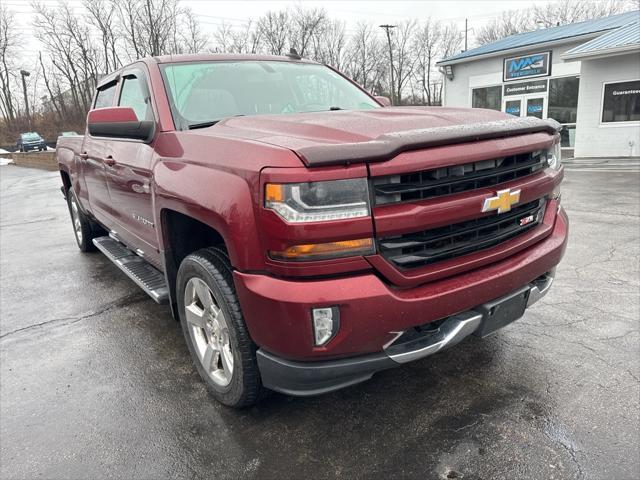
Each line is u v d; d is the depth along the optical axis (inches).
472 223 85.0
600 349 115.9
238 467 84.0
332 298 71.9
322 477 80.5
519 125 90.6
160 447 90.0
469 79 777.6
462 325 84.2
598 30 617.6
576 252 194.4
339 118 96.0
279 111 130.5
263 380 85.0
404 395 102.3
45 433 95.8
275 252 73.4
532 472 78.6
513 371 108.7
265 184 72.5
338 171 70.9
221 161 83.6
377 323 74.5
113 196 148.3
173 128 111.7
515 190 87.9
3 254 247.3
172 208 97.7
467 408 96.5
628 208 276.4
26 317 157.6
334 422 94.6
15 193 565.9
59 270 210.5
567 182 394.3
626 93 557.9
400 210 74.4
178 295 107.7
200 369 106.9
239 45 1888.5
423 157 76.0
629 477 76.3
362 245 73.1
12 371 121.6
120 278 194.2
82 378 116.7
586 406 94.6
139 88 131.7
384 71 1955.0
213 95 124.6
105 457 88.1
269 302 74.2
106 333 141.9
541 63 680.4
